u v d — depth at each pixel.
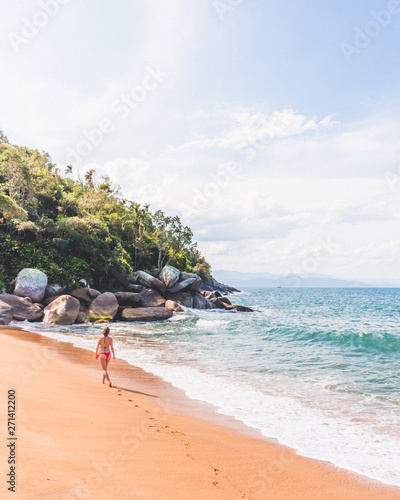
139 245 61.09
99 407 7.82
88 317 31.03
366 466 6.03
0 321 24.14
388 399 10.33
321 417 8.67
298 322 35.47
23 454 4.60
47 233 43.19
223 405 9.39
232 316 41.09
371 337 21.36
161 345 19.88
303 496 4.87
